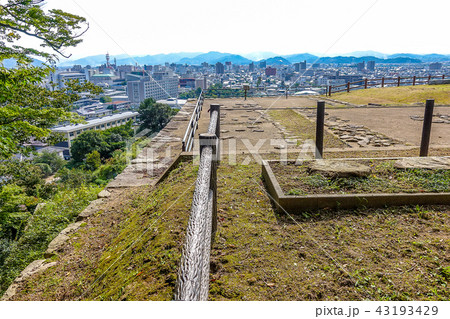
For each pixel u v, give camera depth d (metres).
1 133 6.81
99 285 3.24
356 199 3.54
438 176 4.00
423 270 2.50
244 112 14.03
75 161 56.00
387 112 12.54
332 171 4.09
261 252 2.85
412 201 3.53
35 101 10.13
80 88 11.30
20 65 7.60
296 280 2.47
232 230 3.23
